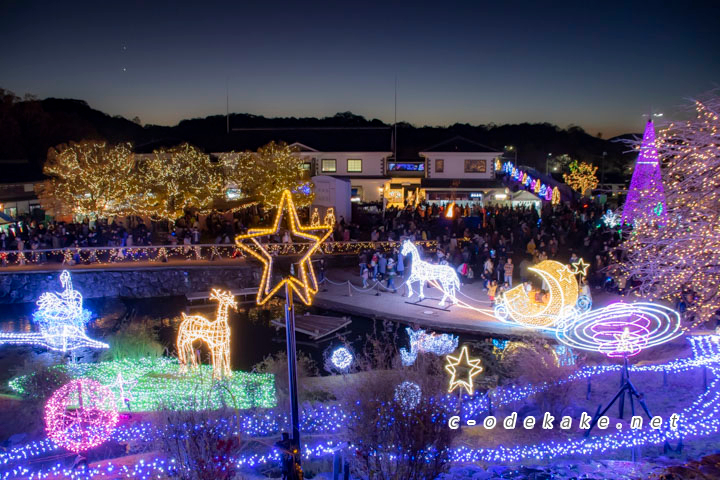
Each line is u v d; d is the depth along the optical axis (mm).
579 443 11508
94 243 34094
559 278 20875
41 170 51375
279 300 28828
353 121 107125
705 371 14148
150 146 52531
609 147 112125
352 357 17172
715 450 10969
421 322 22891
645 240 11086
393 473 7762
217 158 53781
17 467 10852
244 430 12625
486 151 55688
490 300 25203
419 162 57500
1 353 21797
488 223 38281
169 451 9086
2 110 58062
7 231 37406
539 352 14211
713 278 11039
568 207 43656
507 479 9391
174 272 31172
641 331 12672
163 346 22656
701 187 10164
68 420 12734
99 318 27203
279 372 15781
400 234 37406
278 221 8508
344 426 12023
